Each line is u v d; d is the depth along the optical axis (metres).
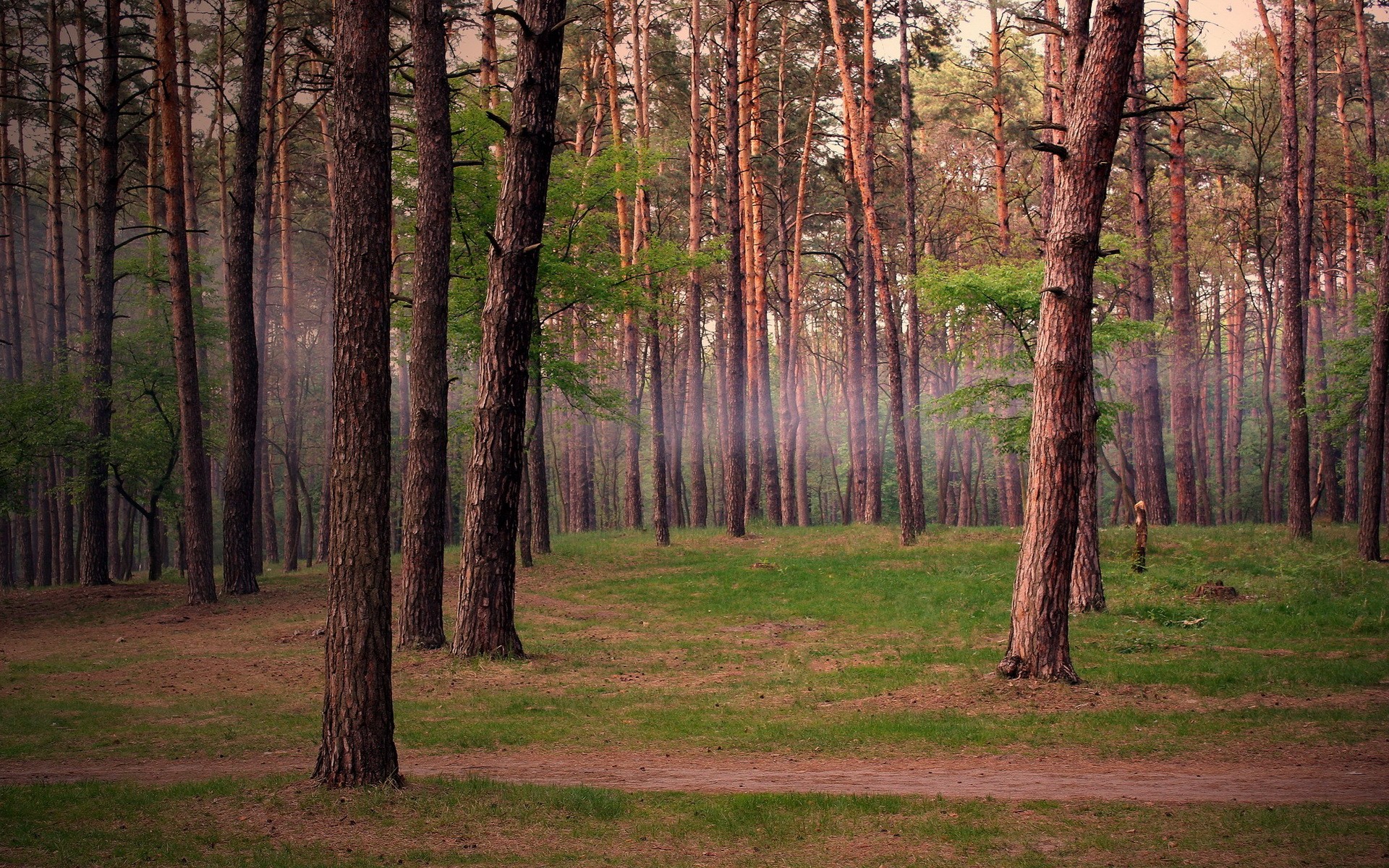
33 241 54.28
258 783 8.28
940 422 33.03
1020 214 40.97
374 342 8.08
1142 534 20.25
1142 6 11.91
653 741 10.05
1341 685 11.27
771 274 50.75
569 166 24.77
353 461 8.04
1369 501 21.84
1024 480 39.62
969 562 23.52
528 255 14.61
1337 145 35.91
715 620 18.53
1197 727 9.65
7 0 35.50
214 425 34.69
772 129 45.41
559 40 14.60
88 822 7.32
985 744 9.46
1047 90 27.58
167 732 10.60
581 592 22.06
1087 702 10.87
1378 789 7.47
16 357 37.88
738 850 6.61
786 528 34.84
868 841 6.73
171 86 21.62
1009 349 24.95
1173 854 6.19
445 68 16.14
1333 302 36.69
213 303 44.53
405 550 15.69
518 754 9.59
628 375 39.69
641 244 33.44
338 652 8.09
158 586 25.36
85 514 25.78
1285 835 6.45
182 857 6.42
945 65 39.31
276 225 39.47
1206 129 33.12
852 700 11.62
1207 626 15.45
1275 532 26.75
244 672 14.05
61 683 13.40
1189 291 32.44
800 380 50.66
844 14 33.56
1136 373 32.09
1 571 37.16
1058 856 6.27
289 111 35.22
